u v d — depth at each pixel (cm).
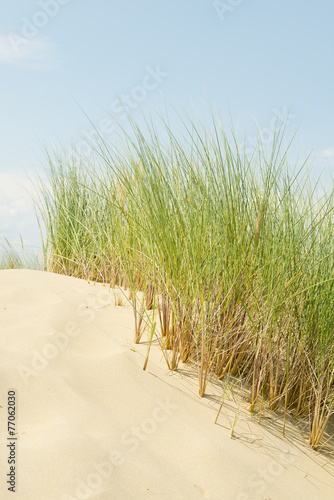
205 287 256
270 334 243
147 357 240
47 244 464
